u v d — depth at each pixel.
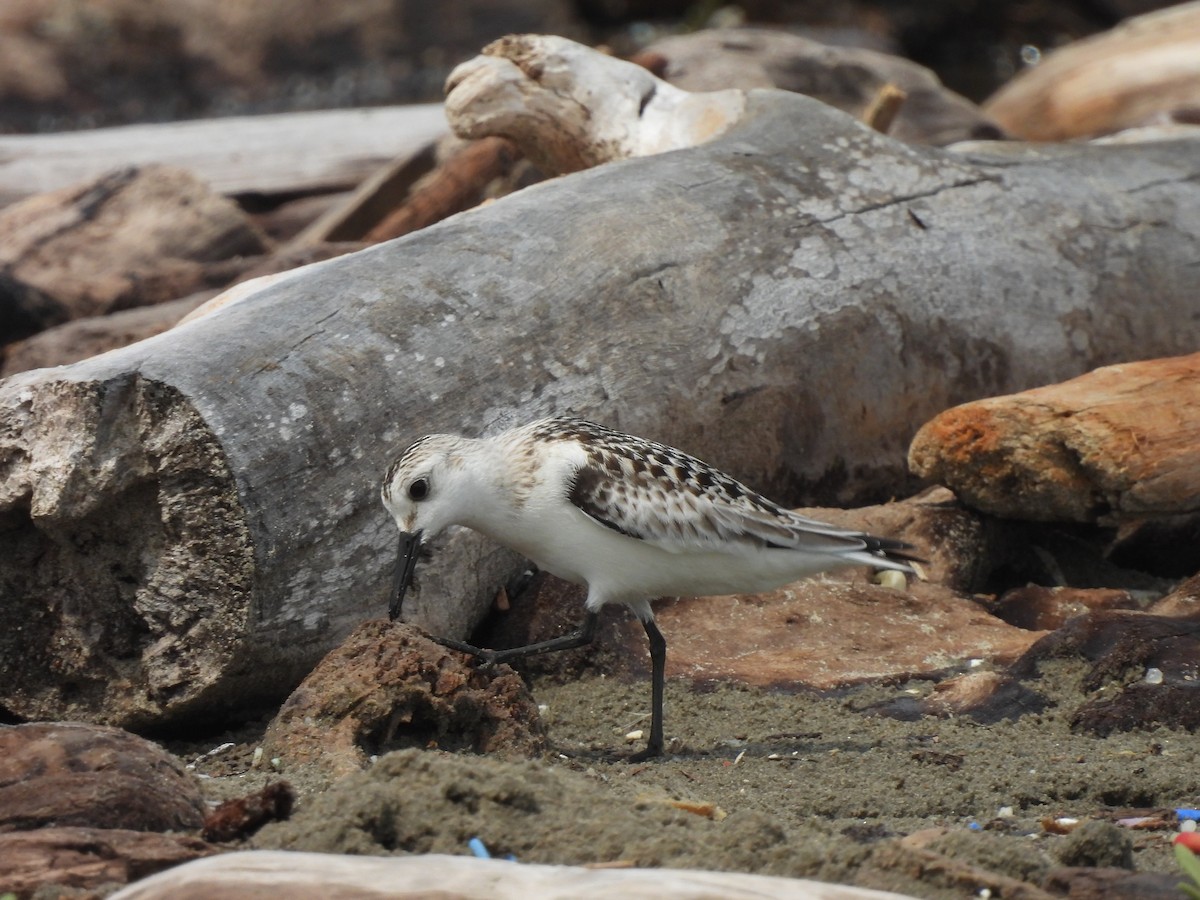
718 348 12.63
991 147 15.77
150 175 19.27
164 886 6.48
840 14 40.09
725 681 10.97
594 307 12.04
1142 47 26.25
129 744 8.23
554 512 9.73
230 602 9.91
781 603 11.88
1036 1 40.34
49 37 34.88
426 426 10.78
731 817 7.64
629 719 10.59
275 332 10.52
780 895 6.43
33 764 7.98
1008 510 12.69
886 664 11.16
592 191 12.99
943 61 40.53
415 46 38.09
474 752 9.49
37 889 6.84
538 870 6.66
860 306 13.47
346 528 10.28
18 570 10.41
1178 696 9.97
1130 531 13.33
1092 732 9.91
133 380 9.92
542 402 11.48
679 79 22.02
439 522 9.83
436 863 6.71
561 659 11.24
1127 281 15.09
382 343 10.84
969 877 6.88
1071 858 7.39
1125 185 15.62
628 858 7.30
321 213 21.66
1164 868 7.57
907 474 14.04
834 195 13.89
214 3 36.50
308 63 37.12
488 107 15.27
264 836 7.43
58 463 9.96
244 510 9.79
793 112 14.74
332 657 9.63
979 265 14.27
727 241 13.01
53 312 17.34
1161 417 12.20
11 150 21.44
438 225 12.33
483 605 11.55
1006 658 11.15
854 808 8.75
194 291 17.84
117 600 10.24
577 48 15.48
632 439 10.10
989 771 9.26
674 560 9.79
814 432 13.35
